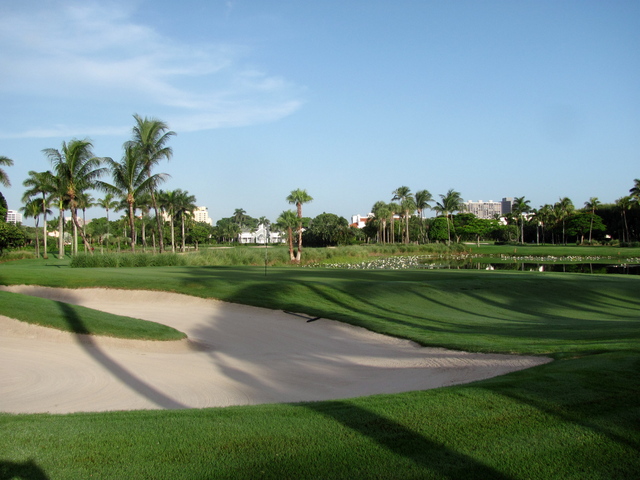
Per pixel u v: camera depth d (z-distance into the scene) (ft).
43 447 15.17
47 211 230.27
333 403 19.85
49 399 24.99
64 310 42.04
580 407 18.53
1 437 15.84
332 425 17.13
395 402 19.57
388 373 30.73
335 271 98.27
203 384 28.73
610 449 15.39
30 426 16.89
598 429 16.70
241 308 53.36
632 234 361.10
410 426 17.03
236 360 35.29
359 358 35.45
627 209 352.08
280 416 18.10
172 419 17.80
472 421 17.44
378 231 419.95
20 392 26.04
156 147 135.64
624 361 24.95
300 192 189.37
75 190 132.57
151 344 37.37
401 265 191.83
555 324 51.65
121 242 354.95
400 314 55.93
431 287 74.18
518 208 444.55
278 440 15.90
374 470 14.10
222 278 69.67
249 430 16.69
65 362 31.83
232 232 523.29
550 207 416.46
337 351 37.99
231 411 18.97
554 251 285.84
